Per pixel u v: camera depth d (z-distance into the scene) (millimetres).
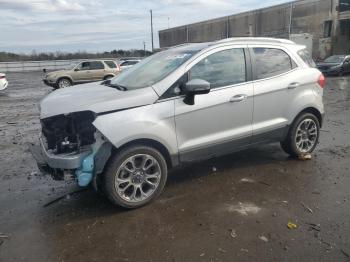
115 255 3346
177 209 4199
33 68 49062
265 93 5082
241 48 5012
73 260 3297
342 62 24234
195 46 5035
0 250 3479
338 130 7785
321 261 3166
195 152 4617
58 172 4094
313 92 5625
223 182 4938
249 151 6238
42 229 3854
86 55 63062
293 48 5605
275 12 48344
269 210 4094
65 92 4867
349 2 38656
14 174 5551
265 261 3186
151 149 4227
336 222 3799
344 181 4859
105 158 4004
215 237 3578
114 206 4309
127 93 4234
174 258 3266
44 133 4375
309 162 5637
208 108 4582
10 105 13961
